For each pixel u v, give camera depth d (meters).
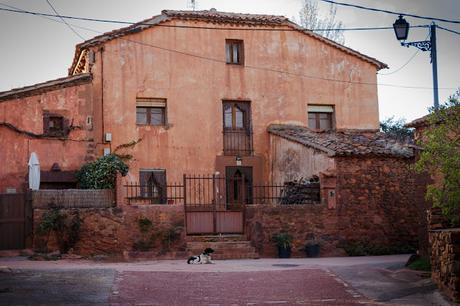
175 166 27.53
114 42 27.27
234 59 29.36
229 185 28.28
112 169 24.30
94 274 15.09
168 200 26.83
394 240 23.89
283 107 29.56
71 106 25.84
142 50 27.66
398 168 24.34
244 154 28.69
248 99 29.03
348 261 20.05
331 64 30.64
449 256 12.39
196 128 28.05
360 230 23.42
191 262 19.27
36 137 25.12
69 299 12.16
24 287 13.18
